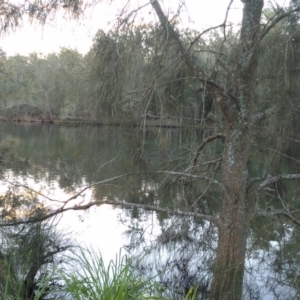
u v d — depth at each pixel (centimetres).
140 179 504
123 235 630
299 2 408
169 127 490
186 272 508
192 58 436
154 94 443
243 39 432
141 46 407
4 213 487
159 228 618
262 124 505
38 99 1942
